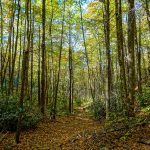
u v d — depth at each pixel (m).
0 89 15.52
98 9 19.77
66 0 20.44
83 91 60.75
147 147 8.13
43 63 16.53
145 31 22.69
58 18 20.73
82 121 17.84
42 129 13.02
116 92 16.72
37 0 18.62
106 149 8.30
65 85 38.62
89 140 9.37
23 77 9.31
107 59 14.17
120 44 13.16
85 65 34.91
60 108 25.80
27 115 12.70
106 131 9.75
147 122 9.91
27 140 10.17
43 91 16.91
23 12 17.81
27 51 9.50
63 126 14.86
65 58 27.56
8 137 10.38
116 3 13.51
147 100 12.98
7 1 18.27
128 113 11.40
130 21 11.77
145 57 30.42
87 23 22.14
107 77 14.20
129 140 8.84
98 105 18.97
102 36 23.52
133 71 11.74
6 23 19.86
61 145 9.37
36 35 21.20
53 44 21.75
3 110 11.74
